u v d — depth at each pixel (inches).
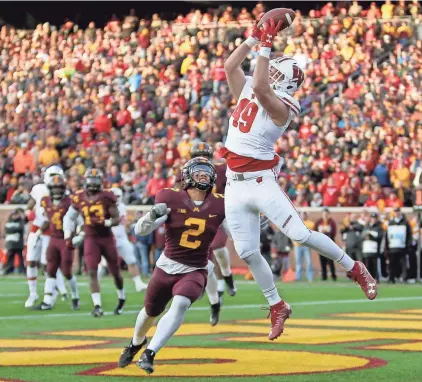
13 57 2379.4
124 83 2130.9
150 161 1793.8
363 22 2064.5
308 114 1863.9
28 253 1032.8
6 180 1930.4
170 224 510.0
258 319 863.7
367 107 1795.0
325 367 543.2
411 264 1528.1
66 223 959.6
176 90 2060.8
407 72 1902.1
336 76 1943.9
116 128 2001.7
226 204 534.6
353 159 1670.8
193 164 517.0
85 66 2252.7
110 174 1818.4
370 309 973.8
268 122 526.3
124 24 2314.2
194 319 865.5
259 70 512.4
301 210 1616.6
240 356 593.3
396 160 1627.7
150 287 511.5
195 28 2228.1
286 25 519.5
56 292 1042.7
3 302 1117.1
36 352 615.8
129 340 692.1
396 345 650.2
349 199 1619.1
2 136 2063.2
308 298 1140.5
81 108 2052.2
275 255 1583.4
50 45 2375.7
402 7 2105.1
